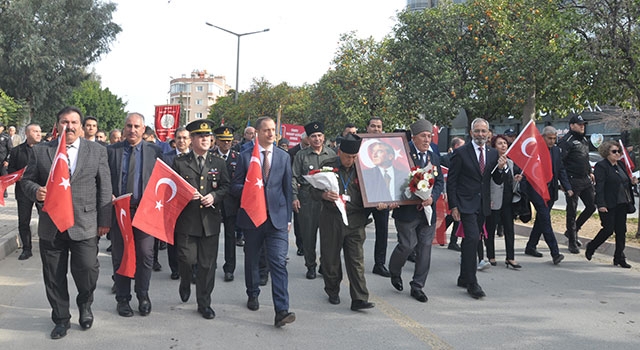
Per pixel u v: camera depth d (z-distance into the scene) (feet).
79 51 113.29
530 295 19.48
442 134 137.49
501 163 20.45
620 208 23.94
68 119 14.26
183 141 23.59
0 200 23.13
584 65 31.89
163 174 16.02
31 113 114.93
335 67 87.51
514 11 51.98
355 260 17.35
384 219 22.48
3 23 104.88
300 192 22.20
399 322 16.29
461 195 19.61
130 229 15.47
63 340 14.46
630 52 30.30
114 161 17.56
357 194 17.70
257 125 16.98
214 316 16.53
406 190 18.22
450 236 30.40
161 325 15.79
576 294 19.65
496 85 52.39
